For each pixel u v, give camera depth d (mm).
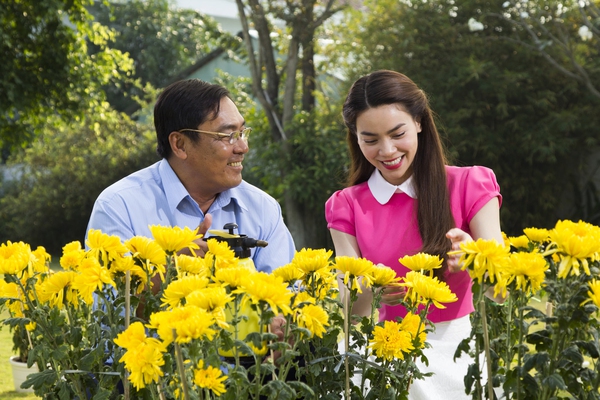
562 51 11352
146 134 14328
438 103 11023
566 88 11367
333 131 11570
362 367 1396
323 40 13344
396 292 1565
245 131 2133
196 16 13672
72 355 1399
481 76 11281
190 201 2156
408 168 2107
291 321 1350
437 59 11523
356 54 12180
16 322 1372
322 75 14102
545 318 1187
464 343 1316
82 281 1327
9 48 9672
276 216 2299
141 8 24312
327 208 2252
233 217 2225
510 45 11516
